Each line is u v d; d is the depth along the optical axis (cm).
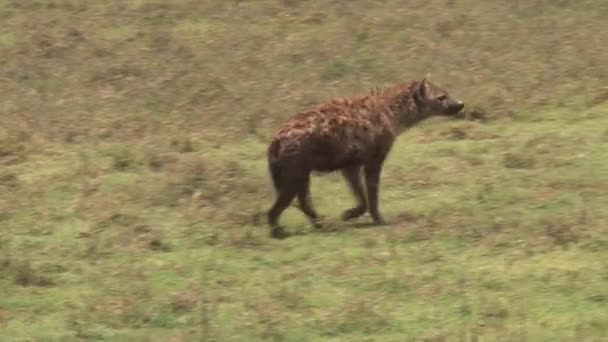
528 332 2378
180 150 4219
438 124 4509
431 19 6016
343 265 2869
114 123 4619
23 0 6462
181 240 3139
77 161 4044
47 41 5784
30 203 3516
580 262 2838
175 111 4812
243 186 3675
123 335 2448
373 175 3291
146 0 6412
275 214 3184
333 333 2428
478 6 6250
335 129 3195
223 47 5694
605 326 2402
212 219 3334
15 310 2616
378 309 2544
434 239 3078
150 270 2883
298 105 4838
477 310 2517
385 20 6000
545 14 6119
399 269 2827
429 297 2619
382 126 3284
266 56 5550
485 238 3061
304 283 2745
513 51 5544
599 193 3491
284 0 6338
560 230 3080
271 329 2441
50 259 2989
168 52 5641
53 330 2488
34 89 5175
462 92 4878
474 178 3716
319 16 6091
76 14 6234
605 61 5328
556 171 3762
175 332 2456
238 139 4384
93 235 3198
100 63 5491
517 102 4744
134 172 3894
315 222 3259
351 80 5212
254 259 2970
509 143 4166
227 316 2531
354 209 3312
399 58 5475
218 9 6247
